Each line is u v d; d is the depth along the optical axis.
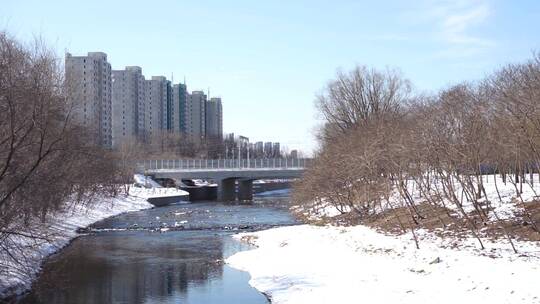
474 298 18.47
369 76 82.75
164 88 186.88
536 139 31.22
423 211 38.19
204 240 45.53
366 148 44.75
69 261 35.06
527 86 37.84
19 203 24.27
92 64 95.00
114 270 32.38
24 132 23.67
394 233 34.84
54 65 29.05
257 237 44.09
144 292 26.62
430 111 44.03
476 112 37.53
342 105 82.44
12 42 24.56
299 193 63.03
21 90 22.67
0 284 25.38
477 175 34.75
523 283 19.05
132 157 105.75
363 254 29.94
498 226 29.39
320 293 22.94
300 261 30.89
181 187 110.12
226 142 188.62
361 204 46.31
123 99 160.88
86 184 50.78
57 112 27.38
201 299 25.05
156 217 66.19
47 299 25.14
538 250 23.95
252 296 25.33
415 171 42.12
